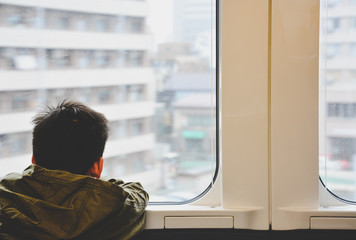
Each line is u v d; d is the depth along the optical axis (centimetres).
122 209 123
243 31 142
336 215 145
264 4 140
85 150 121
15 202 115
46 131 120
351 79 154
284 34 141
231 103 144
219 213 148
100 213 115
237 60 143
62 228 112
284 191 146
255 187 147
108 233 120
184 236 149
